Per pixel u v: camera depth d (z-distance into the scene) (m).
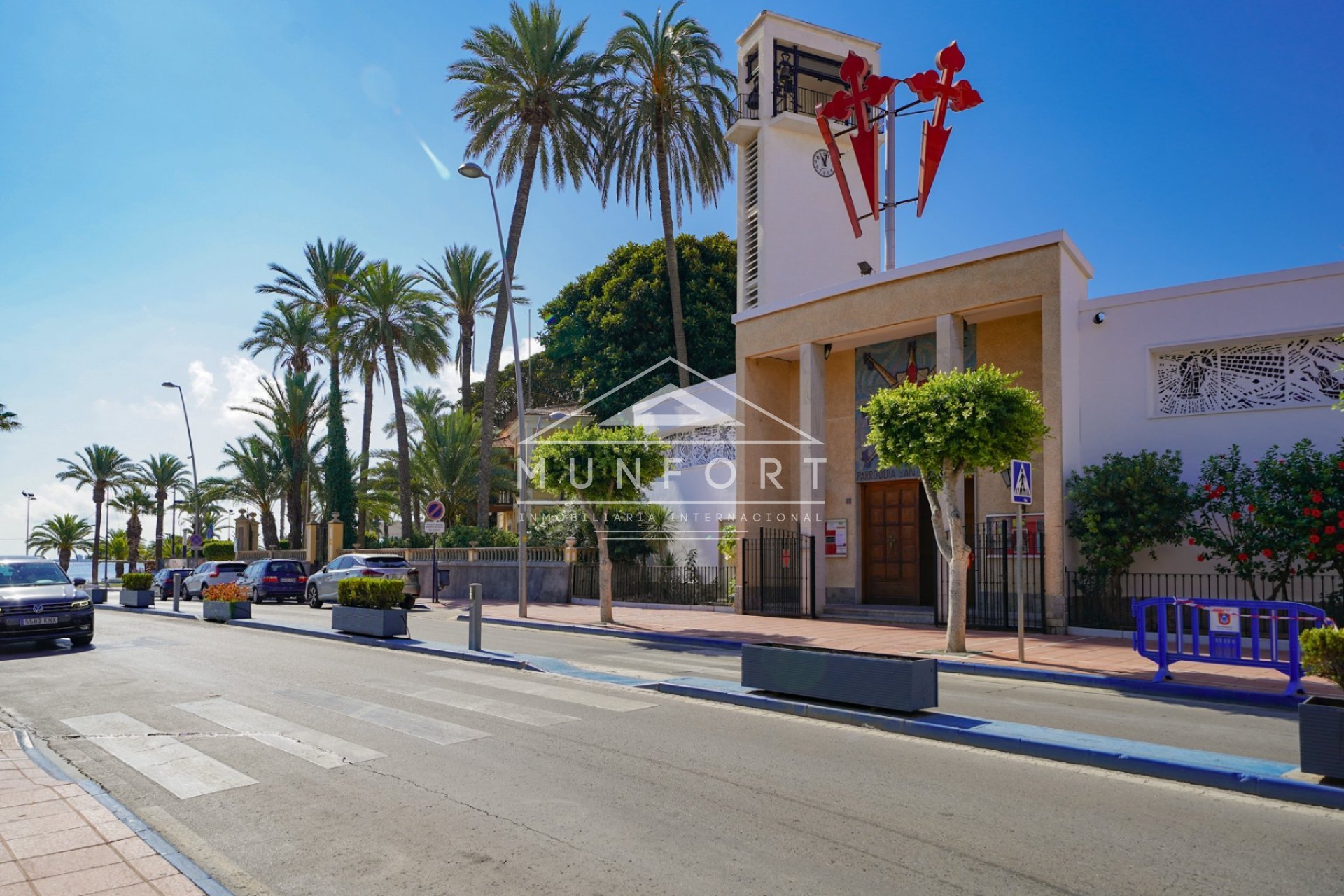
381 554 26.05
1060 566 15.80
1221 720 8.69
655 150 32.22
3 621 13.84
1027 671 11.45
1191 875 4.55
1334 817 5.55
